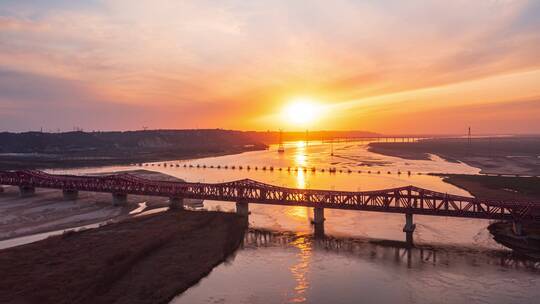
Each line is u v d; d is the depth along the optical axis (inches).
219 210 4515.3
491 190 5890.8
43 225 3961.6
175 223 3831.2
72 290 2301.9
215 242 3272.6
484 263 2859.3
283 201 4067.4
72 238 3307.1
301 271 2733.8
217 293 2377.0
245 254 3093.0
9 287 2321.6
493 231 3609.7
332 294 2358.5
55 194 5802.2
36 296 2215.8
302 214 4416.8
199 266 2753.4
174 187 4694.9
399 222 4013.3
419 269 2758.4
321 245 3316.9
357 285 2491.4
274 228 3846.0
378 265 2839.6
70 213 4517.7
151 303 2204.7
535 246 3206.2
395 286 2470.5
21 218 4264.3
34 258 2807.6
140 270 2669.8
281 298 2305.6
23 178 5792.3
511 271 2701.8
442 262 2891.2
